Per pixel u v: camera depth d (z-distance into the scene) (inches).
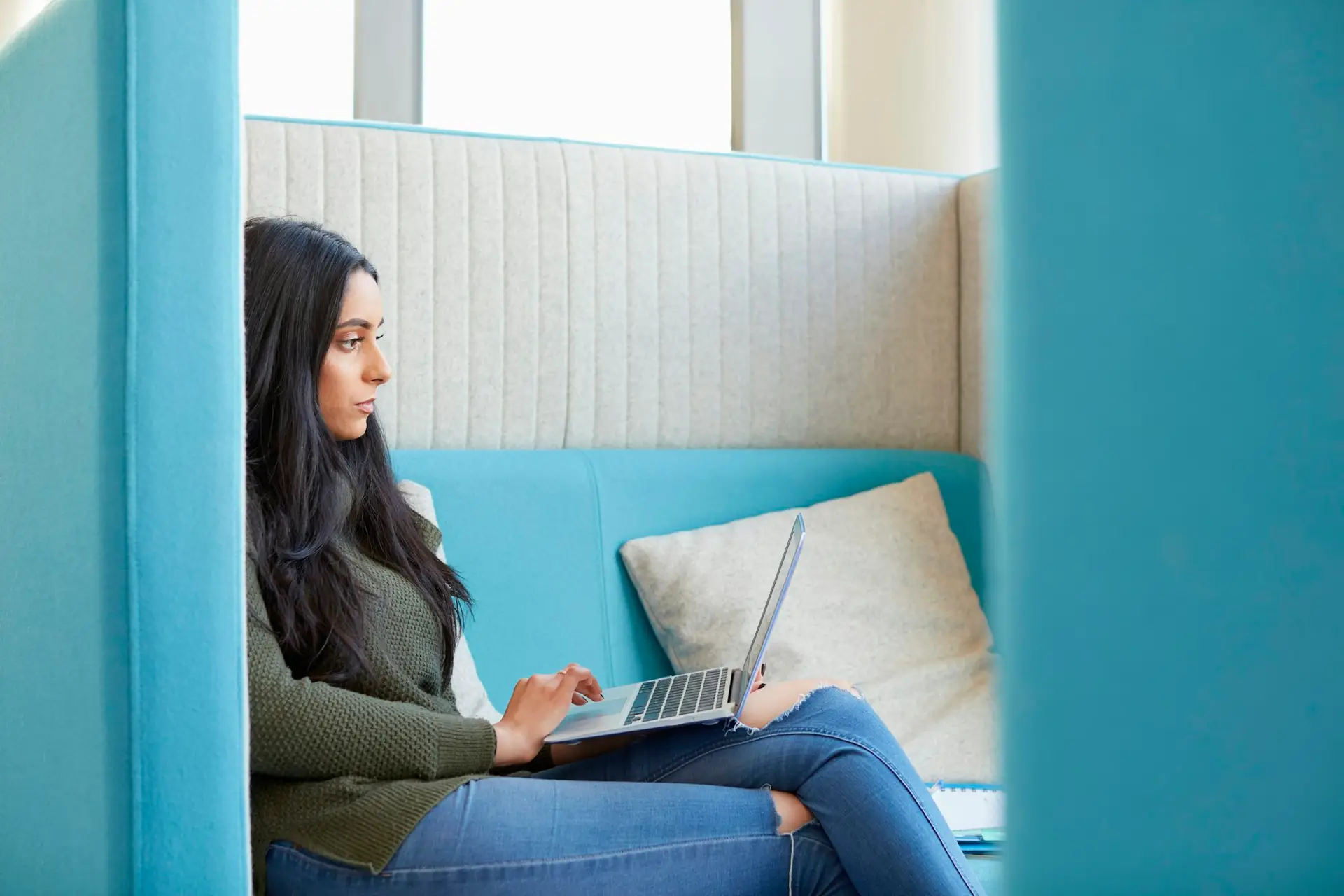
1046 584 6.9
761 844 45.8
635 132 118.0
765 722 52.1
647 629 83.4
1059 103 6.8
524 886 42.4
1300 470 6.6
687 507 86.5
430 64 113.0
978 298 97.0
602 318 88.7
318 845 42.9
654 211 90.5
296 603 48.6
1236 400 6.6
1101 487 6.7
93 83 34.2
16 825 39.9
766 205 93.8
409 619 53.4
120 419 33.3
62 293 36.4
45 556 37.5
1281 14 6.5
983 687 80.8
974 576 92.1
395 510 56.5
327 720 43.9
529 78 115.3
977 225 97.0
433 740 45.5
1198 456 6.6
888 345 97.3
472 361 85.2
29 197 39.6
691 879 44.4
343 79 110.8
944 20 113.9
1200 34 6.6
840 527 86.3
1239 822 6.6
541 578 80.4
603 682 80.7
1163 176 6.6
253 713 43.4
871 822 46.3
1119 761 6.7
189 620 33.4
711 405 92.1
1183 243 6.6
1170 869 6.6
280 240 52.9
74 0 35.8
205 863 33.4
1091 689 6.8
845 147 117.7
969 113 112.5
